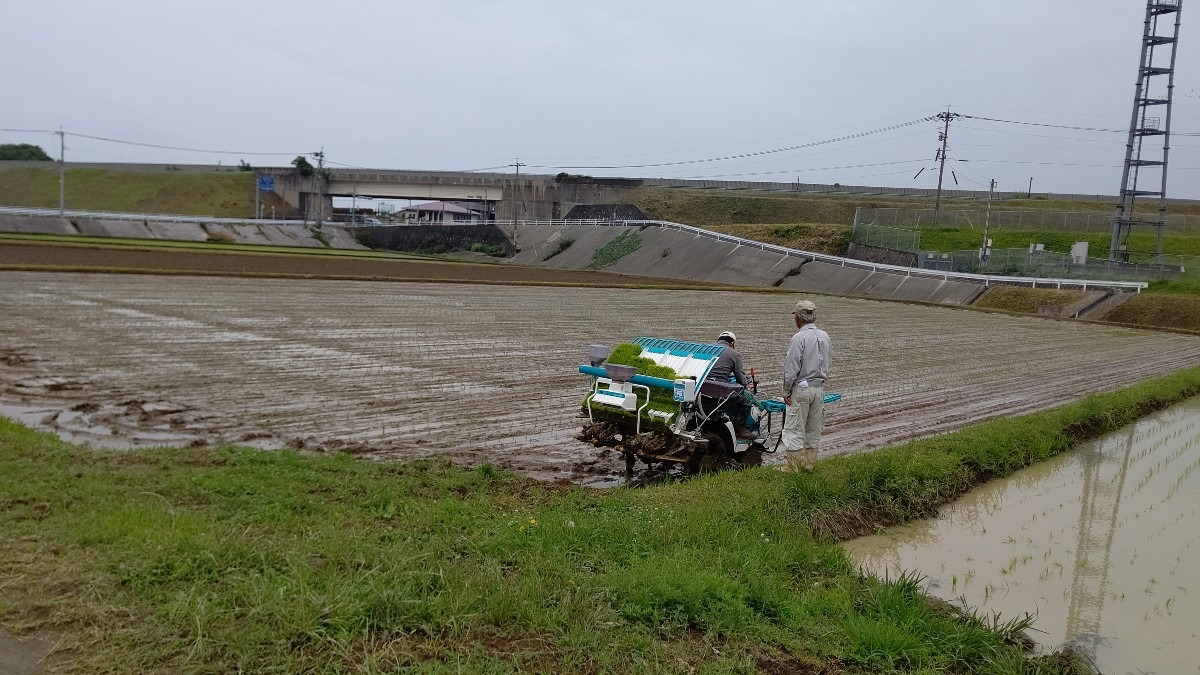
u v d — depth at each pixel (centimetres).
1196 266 5866
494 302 3653
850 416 1578
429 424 1297
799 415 993
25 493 679
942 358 2616
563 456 1161
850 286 6291
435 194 11181
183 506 682
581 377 1795
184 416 1264
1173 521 994
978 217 8281
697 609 577
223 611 474
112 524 593
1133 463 1306
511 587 555
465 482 883
